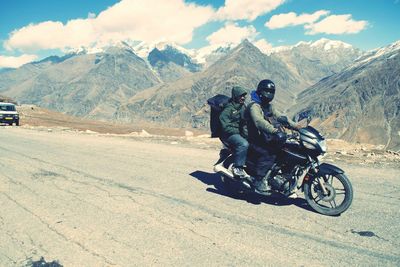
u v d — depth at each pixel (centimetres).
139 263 467
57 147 1489
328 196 654
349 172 981
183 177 928
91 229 577
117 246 516
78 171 1002
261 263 465
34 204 704
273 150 682
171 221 612
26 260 479
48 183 867
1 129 2619
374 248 510
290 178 682
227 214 648
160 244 521
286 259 476
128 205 698
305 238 543
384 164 1103
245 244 521
